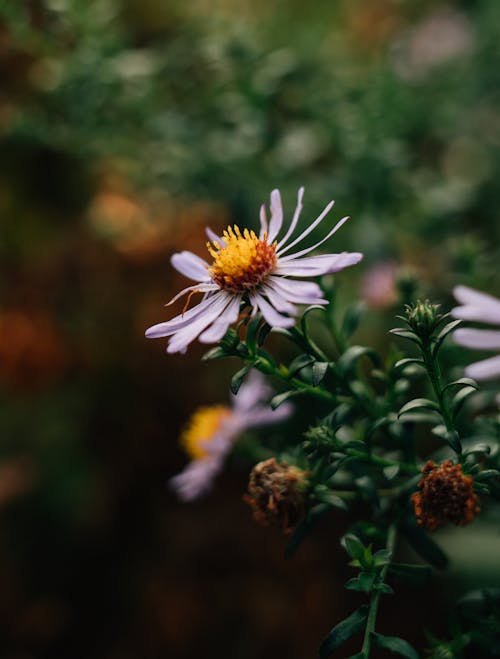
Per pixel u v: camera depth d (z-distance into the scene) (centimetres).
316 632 36
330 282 20
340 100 36
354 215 35
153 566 40
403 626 33
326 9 46
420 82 44
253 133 33
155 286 42
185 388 42
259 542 39
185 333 17
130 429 42
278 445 26
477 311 15
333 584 37
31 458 42
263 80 34
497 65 43
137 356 42
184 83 37
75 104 34
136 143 37
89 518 41
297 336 17
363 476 19
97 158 41
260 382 25
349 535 16
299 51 38
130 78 34
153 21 45
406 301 23
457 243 30
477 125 43
